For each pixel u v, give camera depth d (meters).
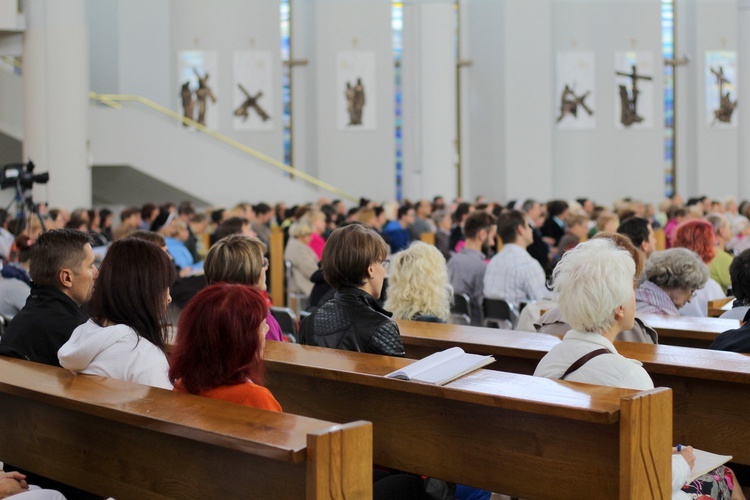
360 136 21.84
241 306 2.88
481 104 22.64
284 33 21.95
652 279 5.01
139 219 13.01
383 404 3.25
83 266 3.77
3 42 13.77
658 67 23.55
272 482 2.48
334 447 2.28
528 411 2.65
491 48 22.33
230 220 8.87
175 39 20.91
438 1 19.88
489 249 10.59
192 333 2.88
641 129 23.55
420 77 20.05
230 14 21.20
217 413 2.59
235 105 21.30
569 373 3.12
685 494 2.99
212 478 2.65
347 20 21.69
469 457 2.96
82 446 3.08
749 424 3.37
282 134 21.62
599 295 3.12
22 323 3.67
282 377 3.59
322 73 21.62
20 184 9.29
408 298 4.98
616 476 2.58
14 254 7.61
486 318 7.08
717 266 7.39
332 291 4.68
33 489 3.07
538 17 22.06
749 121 20.16
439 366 3.06
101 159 17.48
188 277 7.56
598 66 23.27
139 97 18.45
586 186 23.31
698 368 3.30
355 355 3.51
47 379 3.10
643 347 3.70
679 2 23.78
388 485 3.10
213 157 18.19
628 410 2.48
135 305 3.27
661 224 16.59
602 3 23.23
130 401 2.75
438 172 20.02
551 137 22.38
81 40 13.84
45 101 13.65
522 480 2.81
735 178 23.84
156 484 2.83
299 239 10.23
